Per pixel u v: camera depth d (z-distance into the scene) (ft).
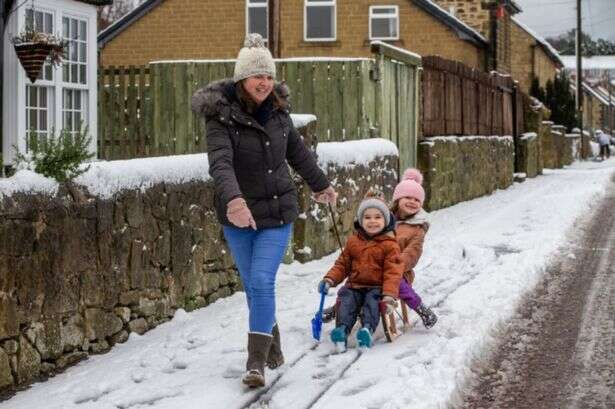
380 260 21.85
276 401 17.89
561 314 26.86
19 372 19.01
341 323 21.47
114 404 17.93
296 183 33.71
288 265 33.53
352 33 98.27
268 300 18.58
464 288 28.58
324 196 20.45
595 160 153.69
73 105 41.47
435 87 56.85
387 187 43.27
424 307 22.94
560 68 164.96
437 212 53.93
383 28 98.17
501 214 51.72
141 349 21.77
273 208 18.81
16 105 36.94
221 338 22.62
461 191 61.31
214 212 27.12
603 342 23.62
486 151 69.15
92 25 42.09
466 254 35.22
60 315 20.22
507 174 77.56
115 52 99.09
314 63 44.70
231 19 97.55
